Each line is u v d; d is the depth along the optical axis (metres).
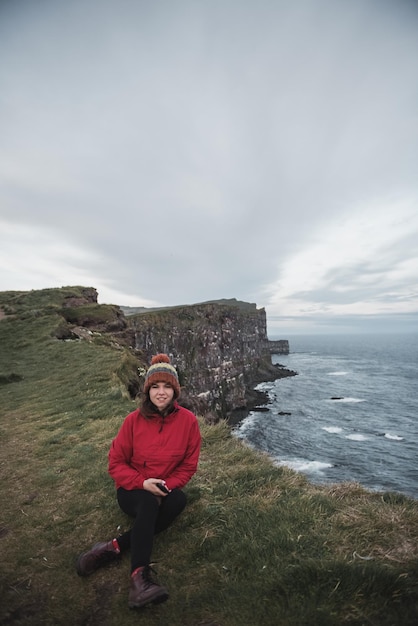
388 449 46.75
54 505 4.85
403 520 3.54
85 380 14.09
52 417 9.95
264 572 2.88
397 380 116.62
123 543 3.30
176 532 3.76
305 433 55.47
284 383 117.81
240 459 5.87
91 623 2.65
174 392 3.69
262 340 153.88
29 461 6.85
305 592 2.59
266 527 3.58
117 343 28.84
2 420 10.39
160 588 2.68
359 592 2.53
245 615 2.47
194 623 2.48
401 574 2.58
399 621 2.28
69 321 33.66
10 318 32.41
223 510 4.04
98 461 6.35
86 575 3.23
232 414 74.88
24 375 17.20
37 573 3.35
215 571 3.01
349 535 3.35
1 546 3.91
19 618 2.76
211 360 93.06
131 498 3.38
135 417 3.75
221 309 110.62
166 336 80.75
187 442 3.72
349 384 111.31
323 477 37.50
